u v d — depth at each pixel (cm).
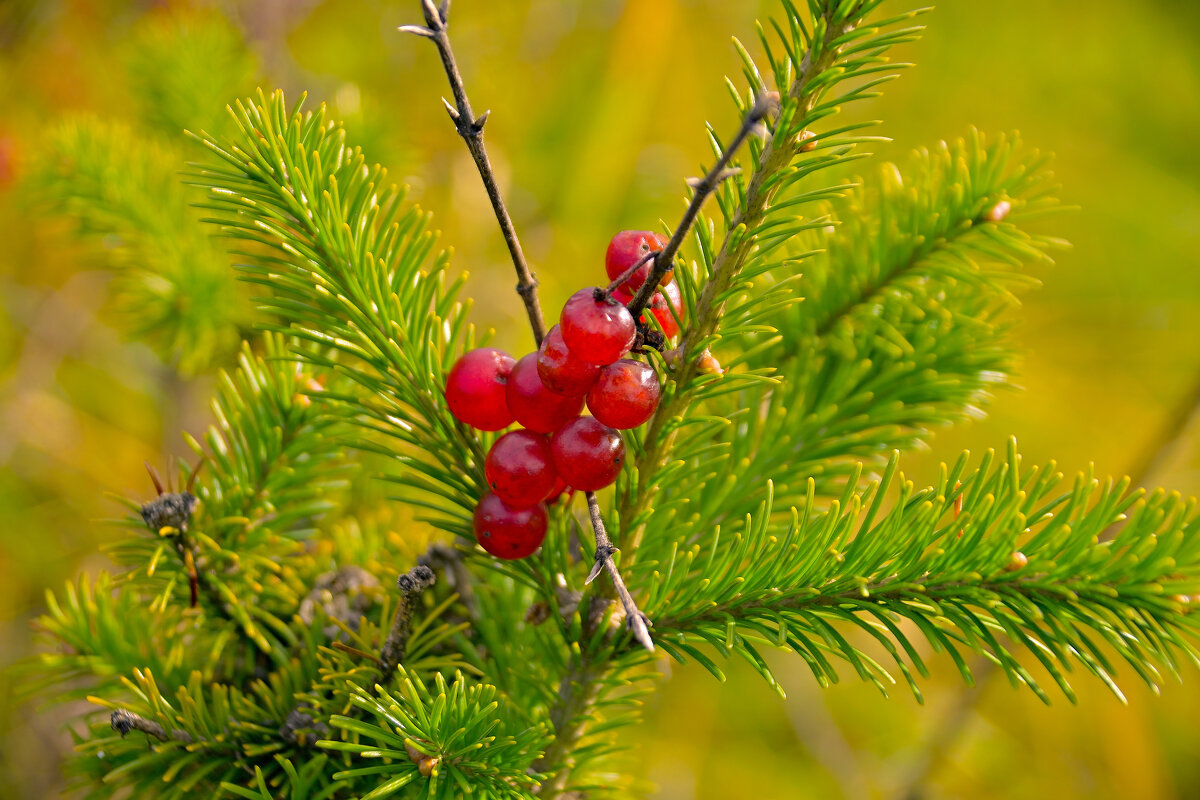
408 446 47
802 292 43
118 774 39
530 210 99
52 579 99
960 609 38
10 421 100
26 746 85
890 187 43
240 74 58
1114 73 131
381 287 40
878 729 101
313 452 42
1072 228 124
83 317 102
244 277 40
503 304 89
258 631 41
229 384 42
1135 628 37
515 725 39
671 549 41
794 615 38
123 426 107
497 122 100
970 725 85
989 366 43
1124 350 116
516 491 38
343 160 40
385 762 39
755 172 38
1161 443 75
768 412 43
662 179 104
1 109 82
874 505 38
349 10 101
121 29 85
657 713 94
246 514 42
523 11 106
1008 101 127
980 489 38
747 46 111
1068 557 38
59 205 49
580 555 41
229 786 38
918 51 127
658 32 103
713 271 38
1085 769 100
